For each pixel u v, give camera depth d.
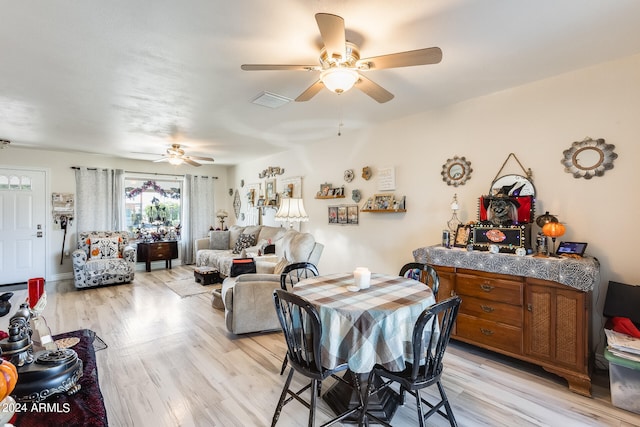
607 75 2.31
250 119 3.62
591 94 2.38
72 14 1.66
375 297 1.83
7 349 1.39
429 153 3.38
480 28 1.84
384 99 2.22
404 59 1.72
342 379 2.01
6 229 5.05
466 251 2.65
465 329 2.62
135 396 2.06
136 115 3.41
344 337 1.59
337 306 1.65
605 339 2.34
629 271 2.24
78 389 1.47
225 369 2.41
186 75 2.43
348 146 4.32
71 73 2.37
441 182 3.28
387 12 1.67
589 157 2.40
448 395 2.07
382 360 1.55
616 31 1.88
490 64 2.31
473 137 3.03
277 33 1.86
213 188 7.39
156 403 1.99
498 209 2.67
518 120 2.74
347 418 1.82
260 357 2.61
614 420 1.81
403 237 3.64
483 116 2.96
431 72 2.44
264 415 1.88
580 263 2.08
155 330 3.18
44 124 3.72
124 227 6.09
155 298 4.32
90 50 2.04
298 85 2.64
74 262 4.69
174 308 3.89
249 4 1.58
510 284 2.38
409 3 1.59
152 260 6.08
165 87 2.66
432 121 3.34
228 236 6.38
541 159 2.62
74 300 4.21
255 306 3.04
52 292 4.61
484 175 2.95
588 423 1.79
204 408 1.94
